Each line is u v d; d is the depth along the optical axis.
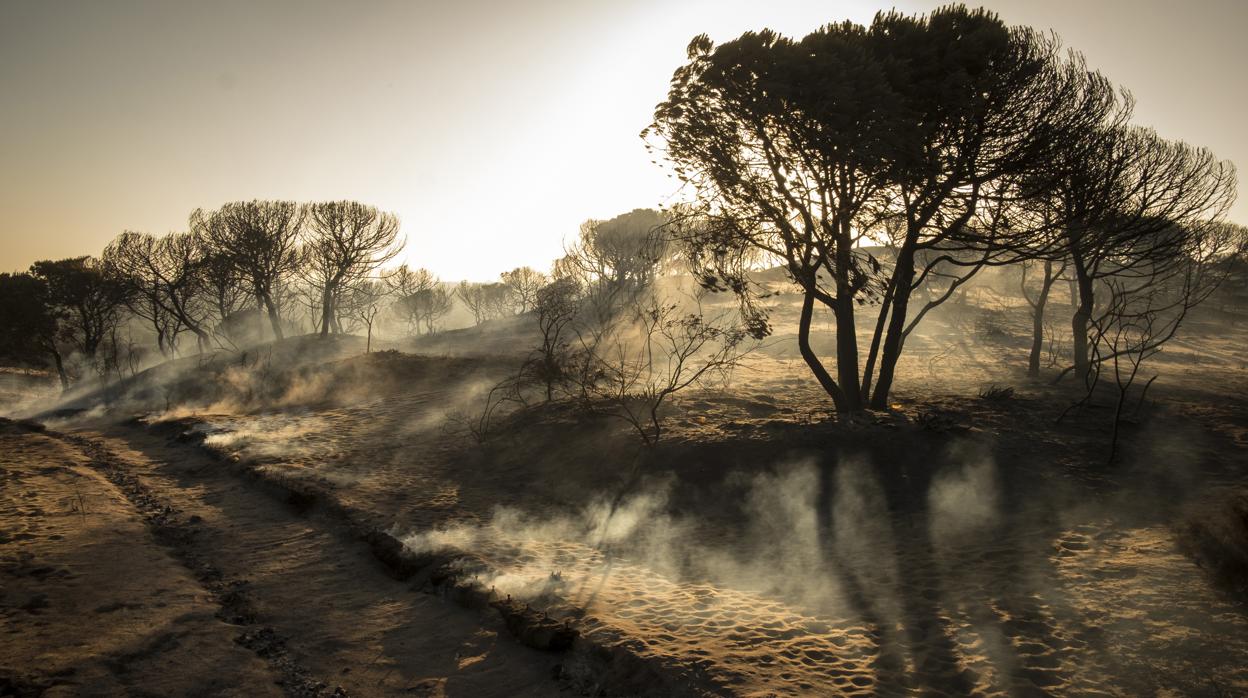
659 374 21.83
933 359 28.67
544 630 6.39
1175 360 31.44
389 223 48.75
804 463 11.78
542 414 16.58
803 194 14.00
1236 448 12.54
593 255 56.22
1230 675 4.86
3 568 8.63
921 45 13.31
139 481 14.14
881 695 4.99
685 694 5.13
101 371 42.66
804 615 6.73
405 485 12.92
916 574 7.66
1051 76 13.72
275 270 46.66
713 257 14.78
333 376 28.50
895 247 16.62
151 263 46.69
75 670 6.10
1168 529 8.36
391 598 7.96
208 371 34.62
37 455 17.56
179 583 8.40
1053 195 13.98
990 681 5.13
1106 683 4.96
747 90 12.83
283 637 6.96
